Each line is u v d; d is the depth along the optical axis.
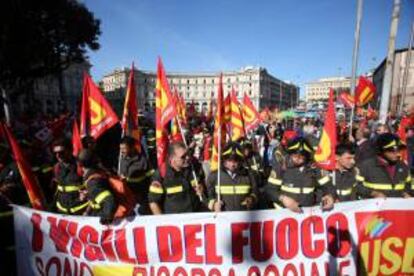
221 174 4.44
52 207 5.03
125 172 5.68
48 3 31.03
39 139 6.65
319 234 3.85
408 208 3.85
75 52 39.00
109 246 3.80
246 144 6.97
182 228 3.81
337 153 4.77
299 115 29.33
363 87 9.78
